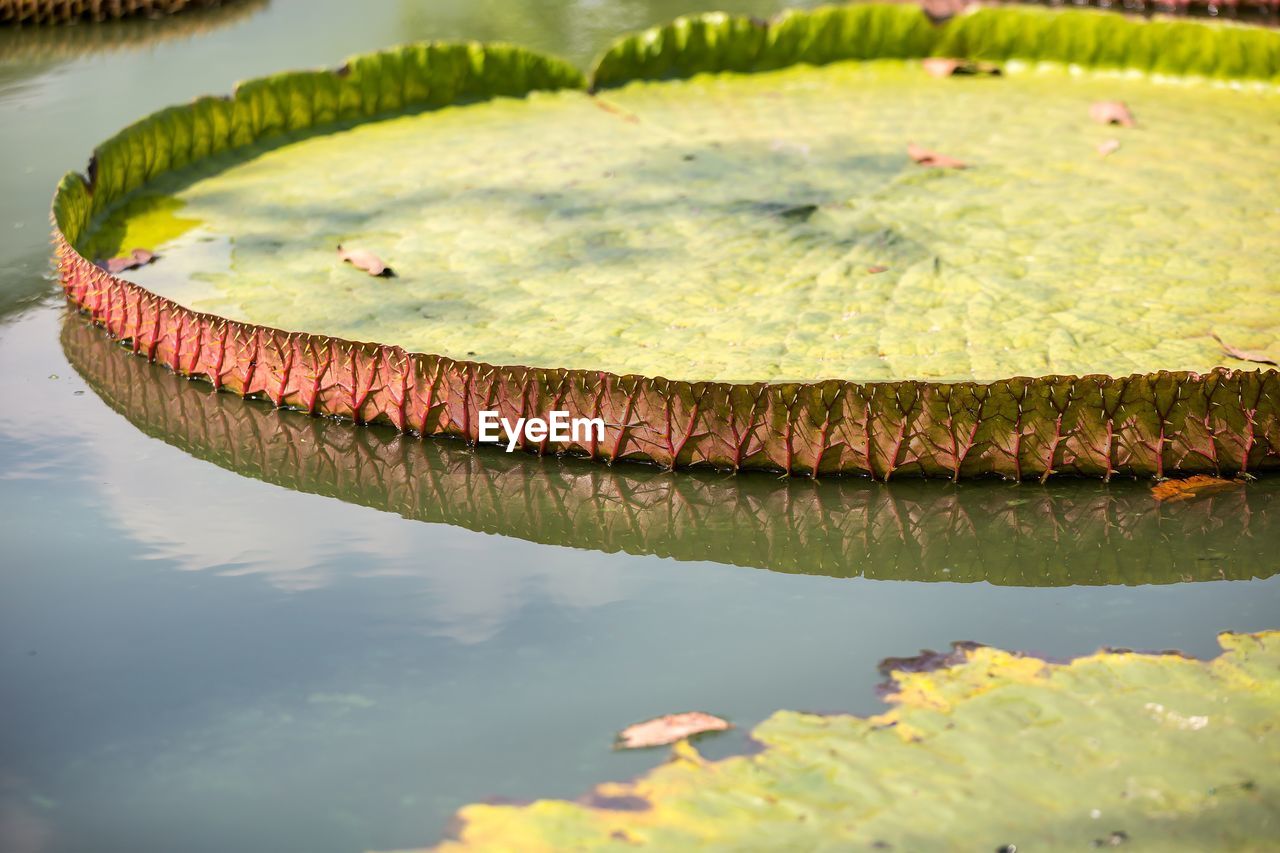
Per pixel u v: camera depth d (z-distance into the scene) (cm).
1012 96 380
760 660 162
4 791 139
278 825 134
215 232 288
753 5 503
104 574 181
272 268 267
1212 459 206
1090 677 156
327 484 211
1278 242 267
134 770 143
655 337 233
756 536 197
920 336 231
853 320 238
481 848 129
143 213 301
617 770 141
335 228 288
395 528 198
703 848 128
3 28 475
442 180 318
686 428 208
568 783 139
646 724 148
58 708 153
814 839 128
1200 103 367
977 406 203
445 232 285
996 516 201
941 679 157
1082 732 144
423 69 371
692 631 170
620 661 162
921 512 203
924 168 319
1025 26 400
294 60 431
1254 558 189
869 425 205
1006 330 232
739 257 268
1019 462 207
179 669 160
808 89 393
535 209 297
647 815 133
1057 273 256
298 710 153
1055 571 187
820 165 324
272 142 349
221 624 170
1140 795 133
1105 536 195
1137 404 203
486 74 380
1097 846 126
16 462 212
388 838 132
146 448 219
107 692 156
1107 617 173
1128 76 394
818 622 173
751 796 135
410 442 221
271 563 186
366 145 347
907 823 130
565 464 215
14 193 318
